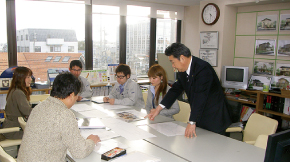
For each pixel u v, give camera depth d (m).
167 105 2.08
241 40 4.91
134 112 2.45
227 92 4.91
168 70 5.25
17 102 2.50
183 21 5.79
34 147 1.19
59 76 1.30
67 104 1.32
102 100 3.01
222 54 4.81
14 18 3.95
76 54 4.61
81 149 1.27
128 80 2.95
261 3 4.39
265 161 0.98
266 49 4.55
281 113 4.10
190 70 1.82
